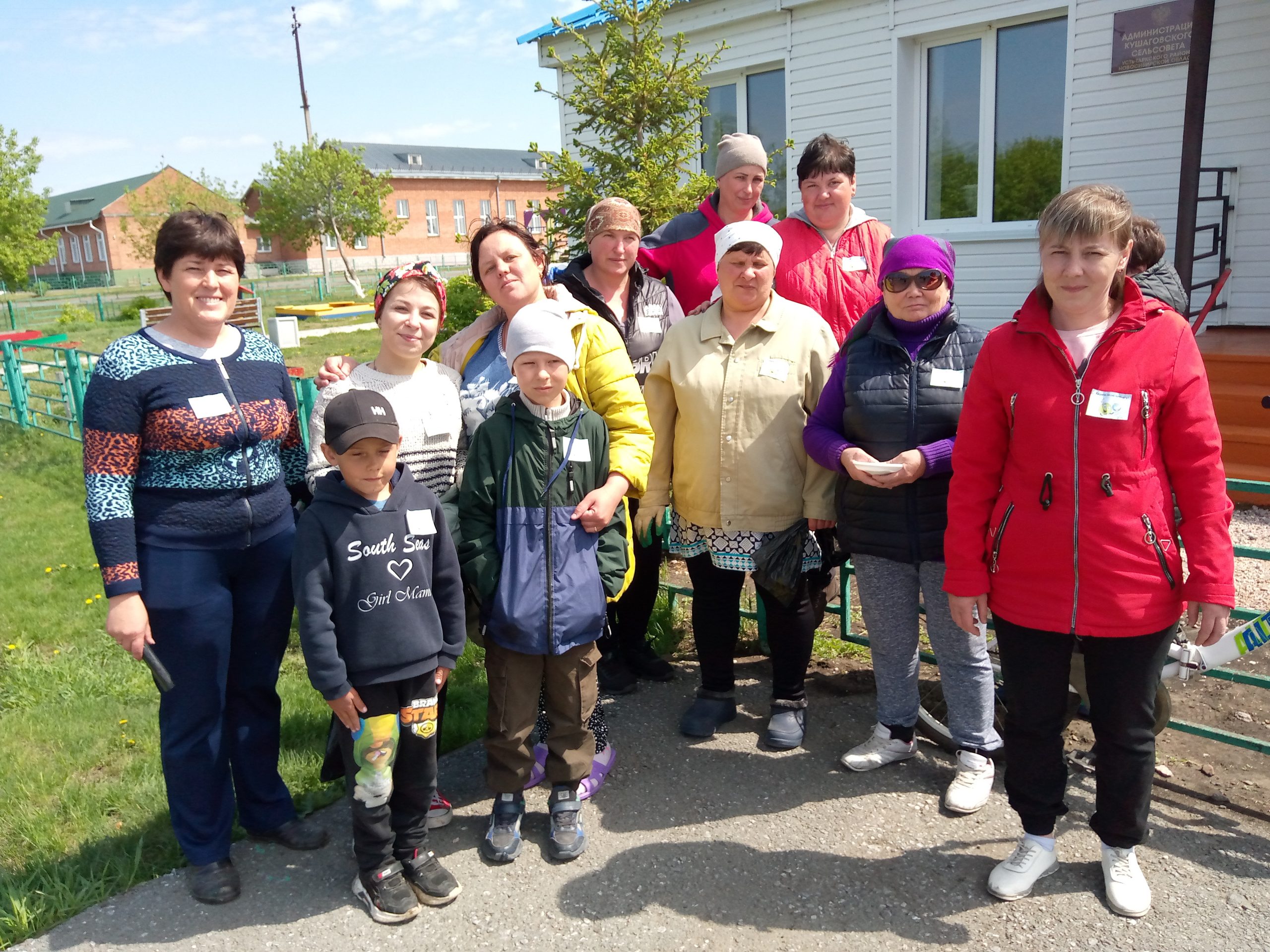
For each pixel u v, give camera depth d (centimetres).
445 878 267
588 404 316
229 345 270
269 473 274
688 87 613
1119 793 242
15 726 387
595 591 285
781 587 319
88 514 246
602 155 618
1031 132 771
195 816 269
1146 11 682
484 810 314
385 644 250
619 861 280
